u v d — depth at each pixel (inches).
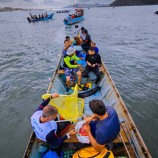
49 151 141.1
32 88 366.9
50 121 133.5
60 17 2522.1
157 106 296.8
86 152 131.4
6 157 213.5
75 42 487.2
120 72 432.1
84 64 343.6
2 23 2010.3
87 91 256.1
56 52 627.8
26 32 1193.4
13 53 634.2
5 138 241.3
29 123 267.4
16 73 444.8
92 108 121.5
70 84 277.4
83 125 138.7
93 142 123.4
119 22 1616.6
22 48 711.7
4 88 370.0
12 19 2704.2
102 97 248.2
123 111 187.9
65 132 158.4
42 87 369.4
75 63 300.2
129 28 1216.2
